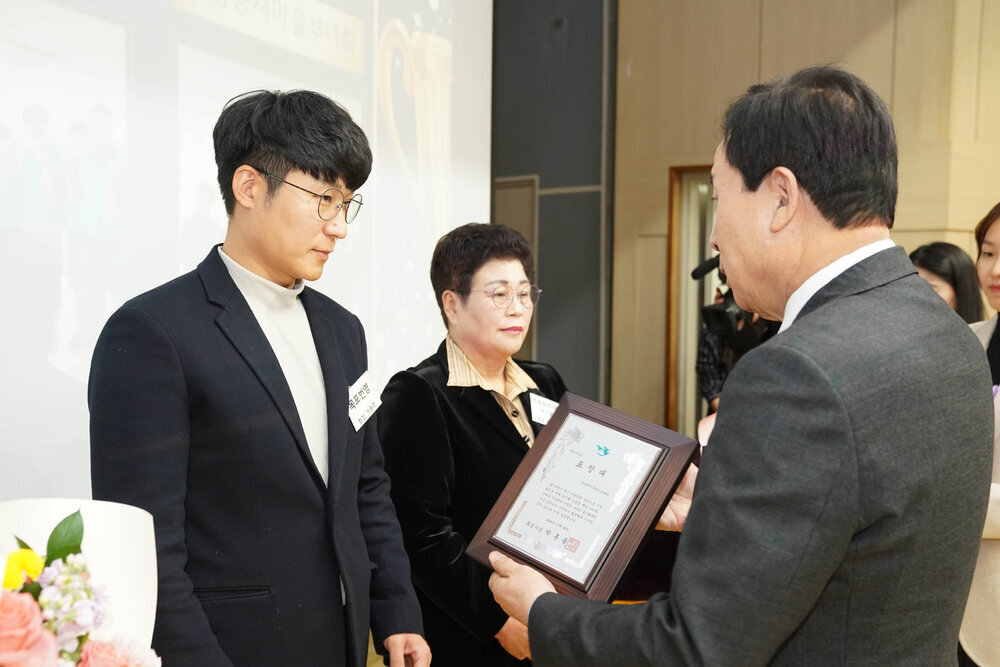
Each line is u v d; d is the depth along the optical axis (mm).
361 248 2666
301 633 1232
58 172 1725
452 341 1755
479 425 1674
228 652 1186
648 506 1222
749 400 869
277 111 1235
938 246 2537
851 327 871
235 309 1251
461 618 1559
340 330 1461
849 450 808
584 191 5383
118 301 1858
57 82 1716
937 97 4043
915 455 835
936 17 4035
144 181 1918
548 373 2004
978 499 908
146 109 1919
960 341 923
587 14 5312
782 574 811
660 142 4980
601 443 1322
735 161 967
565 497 1289
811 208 921
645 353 5133
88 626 706
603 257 5320
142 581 833
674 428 5031
